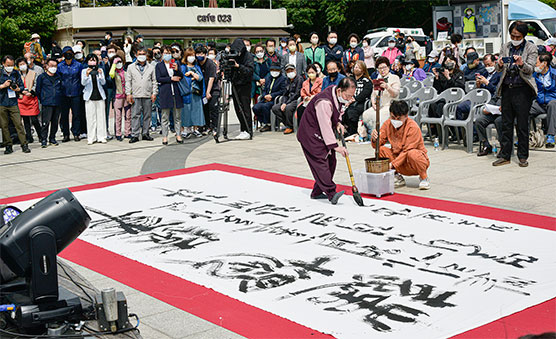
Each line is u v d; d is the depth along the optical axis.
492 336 3.76
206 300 4.53
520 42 8.33
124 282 4.97
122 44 15.41
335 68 11.66
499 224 6.08
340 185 8.10
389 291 4.51
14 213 3.67
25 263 3.12
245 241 5.86
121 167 9.94
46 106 12.06
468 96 9.91
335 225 6.26
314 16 32.50
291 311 4.24
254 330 3.99
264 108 13.34
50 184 8.87
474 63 11.30
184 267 5.23
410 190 7.68
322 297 4.45
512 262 5.02
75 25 29.53
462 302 4.28
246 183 8.42
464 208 6.71
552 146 9.90
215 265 5.24
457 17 21.52
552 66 10.77
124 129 13.09
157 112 13.74
